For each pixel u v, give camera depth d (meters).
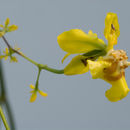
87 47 0.36
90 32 0.36
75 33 0.36
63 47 0.36
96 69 0.36
